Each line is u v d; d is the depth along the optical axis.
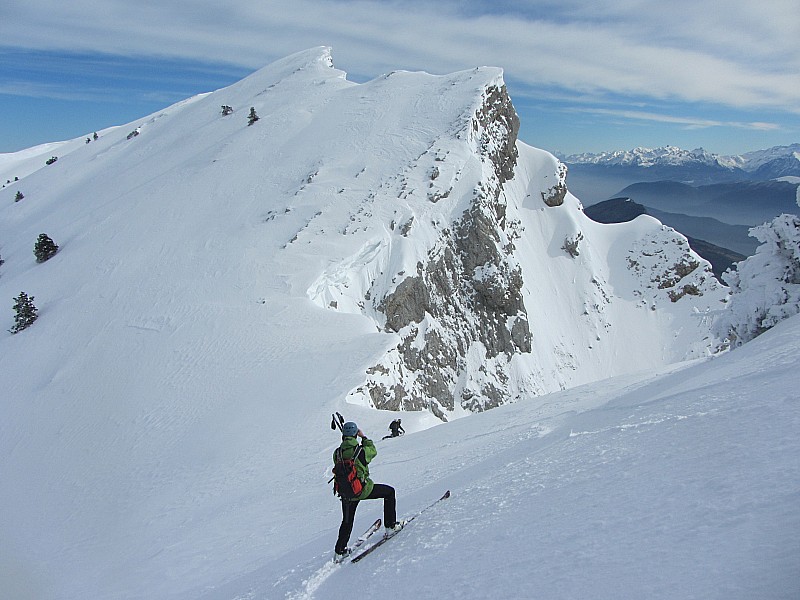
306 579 7.64
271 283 48.41
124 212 75.44
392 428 23.94
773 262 21.48
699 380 11.95
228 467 24.62
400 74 91.94
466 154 67.88
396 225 58.47
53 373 43.41
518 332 66.88
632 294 89.19
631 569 3.80
